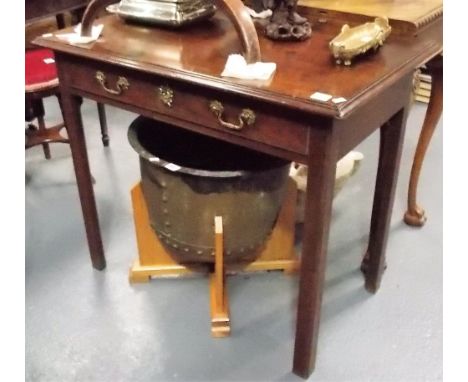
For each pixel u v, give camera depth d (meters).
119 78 1.19
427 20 1.28
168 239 1.38
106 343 1.36
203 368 1.29
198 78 1.04
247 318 1.42
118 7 1.35
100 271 1.58
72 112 1.35
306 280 1.14
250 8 1.42
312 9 1.38
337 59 1.09
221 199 1.26
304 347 1.22
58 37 1.27
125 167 2.08
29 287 1.52
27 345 1.35
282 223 1.48
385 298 1.48
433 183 1.95
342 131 0.99
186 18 1.28
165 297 1.49
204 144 1.49
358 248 1.66
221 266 1.33
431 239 1.69
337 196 1.89
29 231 1.75
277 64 1.10
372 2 1.42
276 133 1.02
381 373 1.27
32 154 2.20
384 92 1.11
